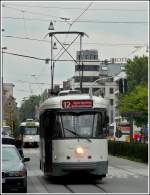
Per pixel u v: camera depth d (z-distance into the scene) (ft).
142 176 145.69
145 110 338.13
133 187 114.32
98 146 119.03
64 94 134.41
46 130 124.16
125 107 355.77
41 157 137.28
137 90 360.69
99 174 118.83
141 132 355.36
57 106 120.26
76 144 118.21
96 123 120.06
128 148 248.11
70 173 118.21
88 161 118.01
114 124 416.26
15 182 97.66
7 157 102.94
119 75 612.29
